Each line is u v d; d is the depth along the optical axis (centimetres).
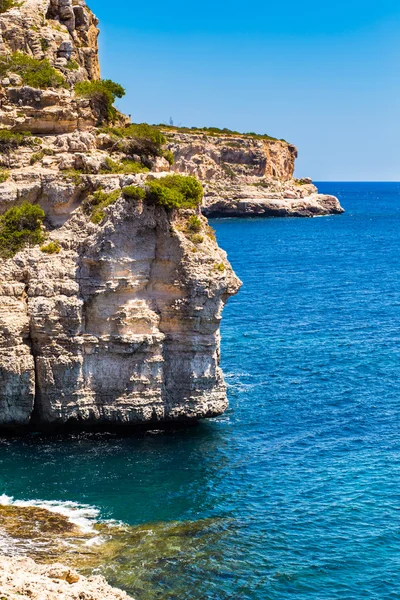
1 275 5972
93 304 5997
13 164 6544
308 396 7081
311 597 4125
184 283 6075
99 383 6072
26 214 6159
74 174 6328
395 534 4703
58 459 5612
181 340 6159
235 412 6656
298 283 13262
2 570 3791
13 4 8044
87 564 4256
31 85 7094
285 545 4581
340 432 6250
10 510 4819
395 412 6688
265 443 6012
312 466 5622
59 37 8019
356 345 8781
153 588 4106
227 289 6275
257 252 18075
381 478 5416
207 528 4725
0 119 6825
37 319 5878
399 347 8706
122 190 5997
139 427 6234
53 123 6938
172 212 6181
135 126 7319
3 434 6066
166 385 6216
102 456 5678
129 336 6012
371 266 15725
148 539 4559
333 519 4869
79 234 6109
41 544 4425
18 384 5900
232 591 4134
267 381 7481
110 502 4991
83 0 8669
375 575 4322
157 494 5134
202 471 5488
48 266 5988
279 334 9300
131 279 6053
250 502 5075
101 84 7619
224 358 8212
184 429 6247
